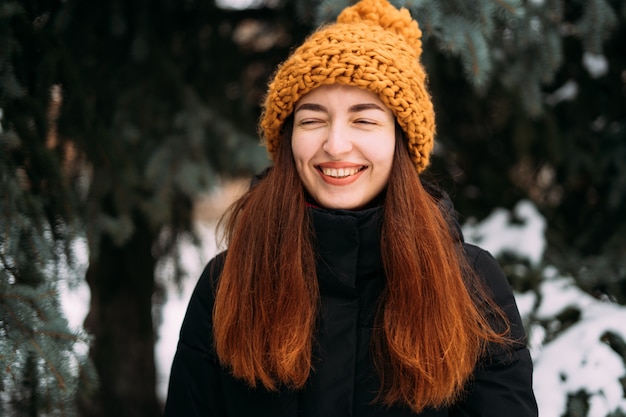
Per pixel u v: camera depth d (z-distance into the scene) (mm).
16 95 1753
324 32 1358
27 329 1569
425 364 1284
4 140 1721
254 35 2752
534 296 2207
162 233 2705
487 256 1458
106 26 2387
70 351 1642
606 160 2625
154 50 2430
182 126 2387
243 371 1347
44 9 2039
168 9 2525
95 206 2191
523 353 1386
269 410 1366
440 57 2551
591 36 2135
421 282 1313
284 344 1305
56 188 1926
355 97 1306
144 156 2359
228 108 2691
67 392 1570
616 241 2523
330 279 1340
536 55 2178
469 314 1340
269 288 1357
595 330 1975
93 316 2848
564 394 1866
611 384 1844
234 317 1366
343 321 1338
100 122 2180
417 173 1446
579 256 2613
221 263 1513
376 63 1289
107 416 2799
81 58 2334
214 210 3107
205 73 2680
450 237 1384
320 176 1365
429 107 1400
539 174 2910
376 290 1358
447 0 1925
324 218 1318
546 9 2094
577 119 2682
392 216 1332
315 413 1320
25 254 1705
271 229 1381
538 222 2506
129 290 2852
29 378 1582
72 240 1938
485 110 2809
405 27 1470
